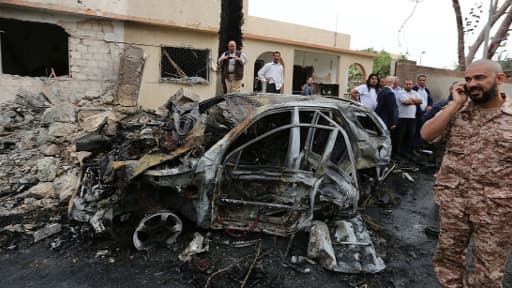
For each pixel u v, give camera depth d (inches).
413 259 142.5
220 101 190.1
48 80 332.2
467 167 92.4
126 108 350.9
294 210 139.2
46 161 211.5
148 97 384.8
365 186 184.2
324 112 165.9
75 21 339.3
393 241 157.2
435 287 123.1
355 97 279.9
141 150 144.8
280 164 165.0
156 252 135.6
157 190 140.6
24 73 455.5
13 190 185.8
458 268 99.6
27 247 139.8
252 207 147.3
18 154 223.9
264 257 134.3
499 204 87.7
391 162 265.3
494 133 88.4
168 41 388.8
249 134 163.9
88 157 168.7
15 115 288.5
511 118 87.0
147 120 200.8
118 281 119.3
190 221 152.4
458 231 95.7
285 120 172.9
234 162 144.8
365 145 168.7
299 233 149.7
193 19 403.9
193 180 132.3
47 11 325.1
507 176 87.3
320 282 122.7
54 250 137.6
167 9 386.6
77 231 151.3
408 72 404.5
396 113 259.9
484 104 90.0
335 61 625.6
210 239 143.4
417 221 182.9
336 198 152.9
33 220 160.7
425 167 284.5
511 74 478.3
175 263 129.9
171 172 128.7
